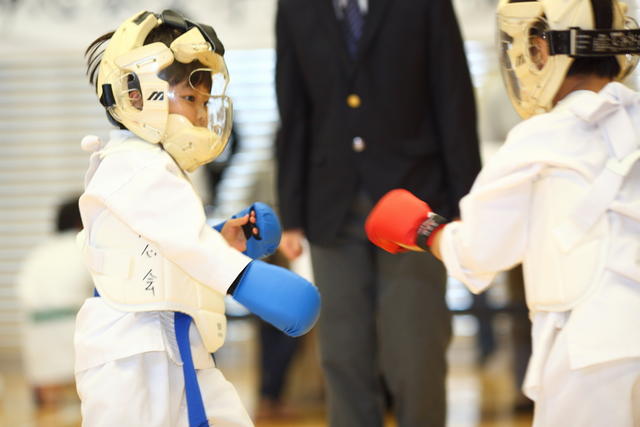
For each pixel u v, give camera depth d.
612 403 2.67
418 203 3.17
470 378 7.81
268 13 6.59
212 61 2.97
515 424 5.95
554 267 2.78
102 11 6.65
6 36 6.66
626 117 2.80
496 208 2.86
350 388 4.20
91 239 2.92
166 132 2.93
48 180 8.70
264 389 6.81
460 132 4.06
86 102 8.65
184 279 2.88
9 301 8.73
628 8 3.07
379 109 4.12
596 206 2.74
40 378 6.77
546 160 2.80
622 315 2.67
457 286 8.16
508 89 3.08
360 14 4.16
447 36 4.07
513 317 6.53
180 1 6.62
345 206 4.15
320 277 4.23
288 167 4.30
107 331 2.81
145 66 2.89
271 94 8.20
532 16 2.94
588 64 2.94
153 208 2.78
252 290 2.70
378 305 4.18
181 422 2.85
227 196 7.86
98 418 2.74
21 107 8.66
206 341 2.91
